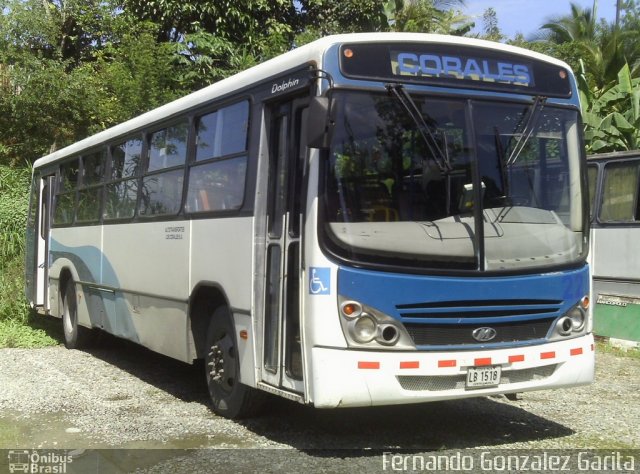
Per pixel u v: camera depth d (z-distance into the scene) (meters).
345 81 5.66
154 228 8.45
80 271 11.02
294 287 5.88
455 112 5.90
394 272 5.50
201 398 8.01
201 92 7.75
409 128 5.76
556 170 6.21
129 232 9.20
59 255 12.03
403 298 5.50
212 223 7.15
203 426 6.75
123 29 18.95
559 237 6.10
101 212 10.28
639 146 15.52
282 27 19.08
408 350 5.50
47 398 7.96
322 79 5.64
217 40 18.33
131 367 9.91
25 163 19.81
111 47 18.97
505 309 5.78
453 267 5.64
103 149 10.46
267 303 6.24
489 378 5.70
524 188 6.04
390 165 5.67
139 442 6.29
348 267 5.45
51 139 20.42
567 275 6.05
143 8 19.42
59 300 12.01
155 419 7.04
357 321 5.42
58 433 6.61
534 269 5.89
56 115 20.06
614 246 11.52
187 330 7.58
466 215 5.78
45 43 20.39
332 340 5.42
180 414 7.24
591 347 6.20
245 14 19.16
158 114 8.71
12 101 19.33
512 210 5.94
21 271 14.67
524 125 6.12
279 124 6.36
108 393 8.25
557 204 6.18
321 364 5.41
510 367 5.76
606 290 11.62
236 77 7.06
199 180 7.54
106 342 11.51
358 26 20.66
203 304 7.57
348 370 5.39
